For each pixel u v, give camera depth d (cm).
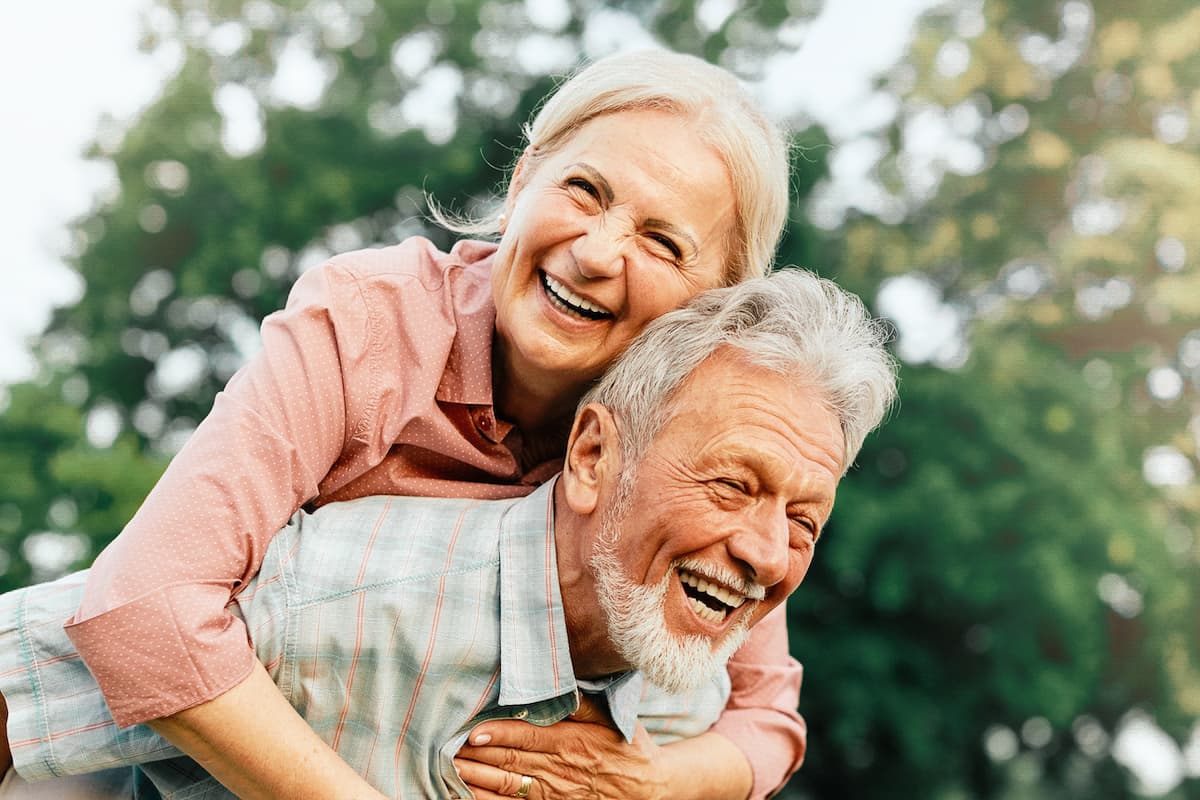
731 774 243
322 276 216
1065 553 1069
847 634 1121
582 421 210
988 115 1340
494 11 1382
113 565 187
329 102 1322
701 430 196
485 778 209
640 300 204
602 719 219
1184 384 1255
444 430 220
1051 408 1126
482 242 243
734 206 211
